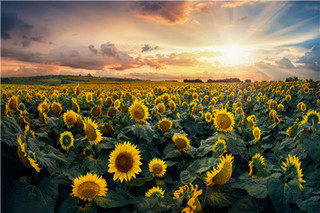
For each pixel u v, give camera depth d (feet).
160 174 11.24
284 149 12.21
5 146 7.62
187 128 18.49
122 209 7.57
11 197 6.08
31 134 10.55
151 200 7.68
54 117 16.47
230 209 6.64
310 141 9.28
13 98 12.65
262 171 7.84
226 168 6.88
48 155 8.50
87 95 21.90
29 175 7.32
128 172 7.97
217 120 12.43
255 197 6.86
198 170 7.84
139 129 13.19
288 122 18.16
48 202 6.45
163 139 15.19
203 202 7.06
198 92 45.75
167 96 26.37
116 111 17.74
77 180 7.06
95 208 6.98
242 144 12.10
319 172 8.66
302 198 6.32
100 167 9.89
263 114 31.30
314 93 43.47
